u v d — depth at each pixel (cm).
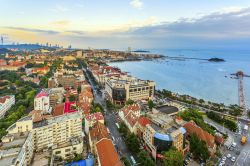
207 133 16450
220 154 15325
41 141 14062
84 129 18862
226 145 16750
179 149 14488
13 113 19275
